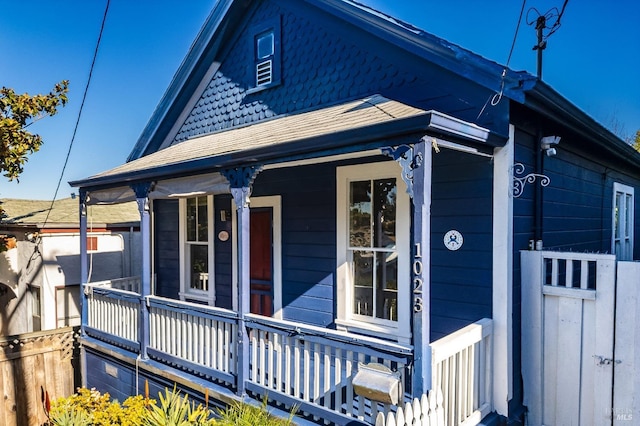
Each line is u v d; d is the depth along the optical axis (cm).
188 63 716
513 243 375
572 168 529
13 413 620
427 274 293
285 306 573
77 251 941
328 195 523
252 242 628
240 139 510
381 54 477
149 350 532
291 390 401
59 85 691
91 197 666
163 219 793
